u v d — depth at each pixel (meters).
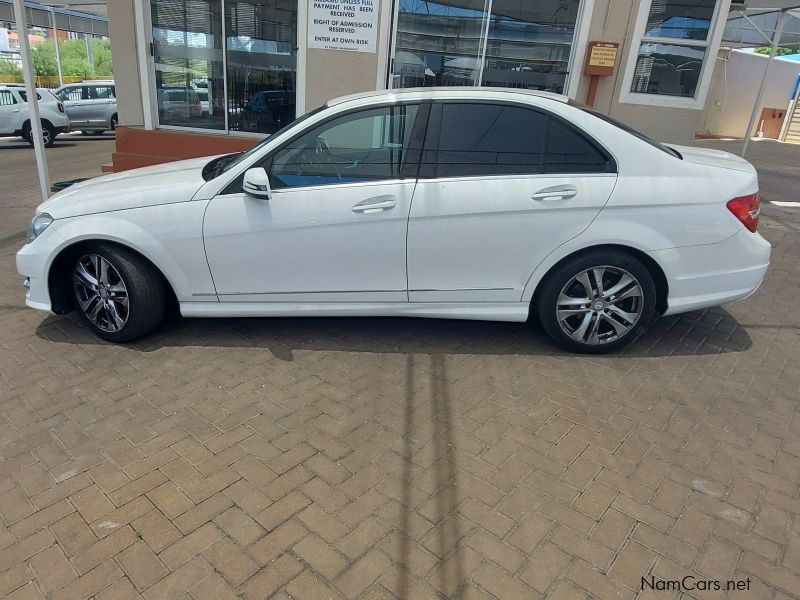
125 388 3.31
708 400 3.29
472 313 3.69
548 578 2.13
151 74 7.88
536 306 3.78
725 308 4.62
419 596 2.05
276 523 2.37
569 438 2.93
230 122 8.03
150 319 3.76
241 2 7.46
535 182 3.43
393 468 2.70
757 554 2.25
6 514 2.39
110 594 2.05
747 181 3.55
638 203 3.42
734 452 2.85
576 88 7.16
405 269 3.57
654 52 6.93
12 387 3.30
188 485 2.57
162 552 2.22
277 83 7.75
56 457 2.73
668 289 3.58
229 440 2.88
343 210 3.46
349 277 3.60
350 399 3.24
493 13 7.11
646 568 2.18
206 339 3.92
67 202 3.73
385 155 3.52
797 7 9.45
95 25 26.67
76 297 3.84
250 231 3.52
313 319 4.25
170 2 7.60
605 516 2.43
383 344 3.89
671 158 3.52
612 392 3.35
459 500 2.50
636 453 2.83
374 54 7.23
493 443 2.88
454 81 7.42
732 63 25.06
